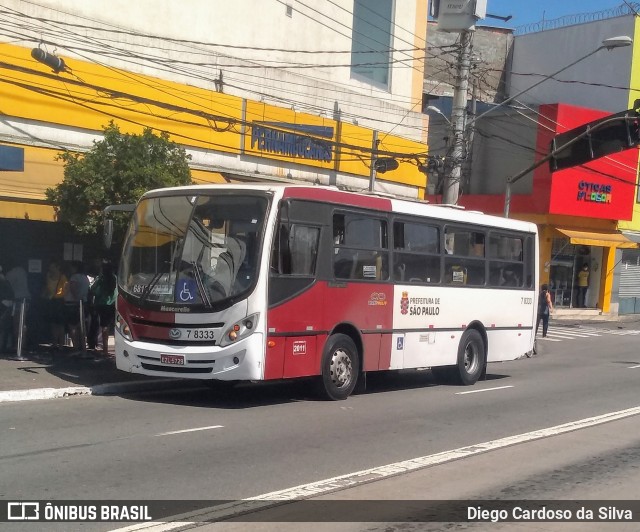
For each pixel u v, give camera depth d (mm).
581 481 8398
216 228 12070
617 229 40312
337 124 24844
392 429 10930
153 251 12469
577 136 23469
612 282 41188
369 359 13789
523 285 18078
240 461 8664
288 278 12125
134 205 13094
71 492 7211
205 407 12180
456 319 15938
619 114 23359
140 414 11289
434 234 15391
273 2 23062
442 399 14141
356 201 13492
